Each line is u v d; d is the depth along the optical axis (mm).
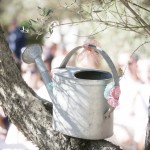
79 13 3109
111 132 3006
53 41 8016
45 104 3309
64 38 7645
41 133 3191
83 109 2902
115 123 5648
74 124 2939
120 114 5770
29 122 3238
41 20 3090
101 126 2928
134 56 5949
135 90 5816
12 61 3350
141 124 5535
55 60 8117
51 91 3080
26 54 3279
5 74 3289
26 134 3285
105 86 2877
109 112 2895
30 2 8008
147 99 5746
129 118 5688
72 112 2932
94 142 3107
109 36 6012
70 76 2924
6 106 3305
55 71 3041
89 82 2859
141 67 5996
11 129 5625
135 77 6020
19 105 3270
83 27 5824
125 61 6023
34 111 3244
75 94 2902
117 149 3061
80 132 2934
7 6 9719
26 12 8344
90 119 2908
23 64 7992
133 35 5703
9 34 9820
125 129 5562
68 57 3109
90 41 3107
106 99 2896
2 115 6230
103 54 2873
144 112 5656
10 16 9773
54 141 3141
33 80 7742
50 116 3223
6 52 3330
